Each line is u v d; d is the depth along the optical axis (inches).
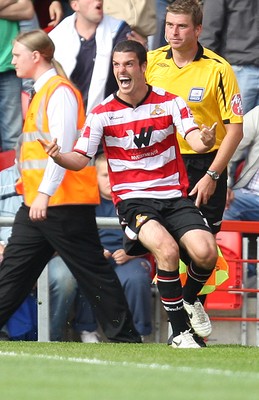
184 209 838.5
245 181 1139.3
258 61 1190.3
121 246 1045.8
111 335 954.1
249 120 1146.0
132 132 836.0
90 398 520.1
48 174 919.0
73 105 931.3
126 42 830.5
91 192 944.9
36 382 579.5
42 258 957.2
